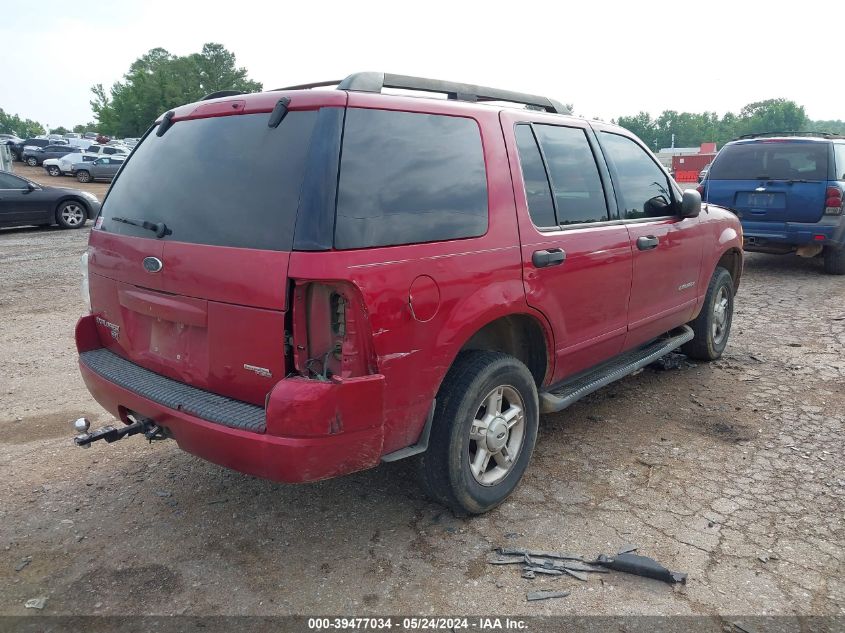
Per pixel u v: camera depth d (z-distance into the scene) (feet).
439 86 11.04
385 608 8.91
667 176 15.93
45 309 25.86
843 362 18.88
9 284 30.55
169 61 293.02
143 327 10.48
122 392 10.05
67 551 10.17
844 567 9.68
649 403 16.10
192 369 9.62
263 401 8.90
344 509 11.37
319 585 9.38
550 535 10.53
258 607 8.95
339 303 8.44
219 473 12.60
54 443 13.89
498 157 10.87
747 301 26.53
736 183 31.22
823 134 32.99
